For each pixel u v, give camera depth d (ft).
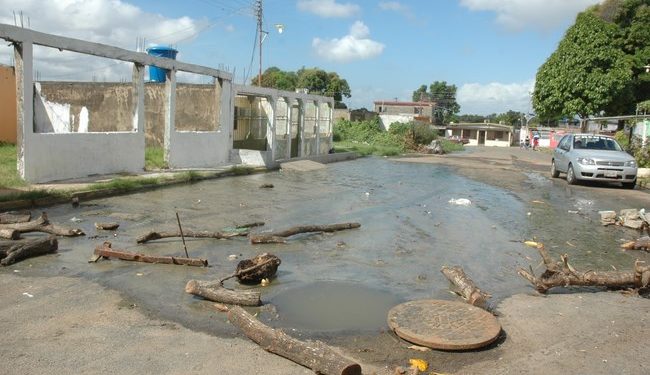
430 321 16.43
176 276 20.77
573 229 34.06
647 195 52.54
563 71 108.47
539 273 23.49
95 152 46.96
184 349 14.28
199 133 60.39
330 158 87.25
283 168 68.08
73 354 13.71
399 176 65.51
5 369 12.75
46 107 74.90
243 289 19.79
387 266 23.56
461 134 274.98
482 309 17.69
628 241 30.71
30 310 16.66
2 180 39.04
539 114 119.85
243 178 56.44
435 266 23.82
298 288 20.13
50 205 35.12
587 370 13.91
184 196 41.42
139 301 17.84
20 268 21.04
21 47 38.42
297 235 28.91
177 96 72.38
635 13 107.76
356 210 38.14
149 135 74.74
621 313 18.39
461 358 14.47
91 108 73.00
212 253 24.50
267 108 69.51
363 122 158.61
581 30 106.42
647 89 110.32
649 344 15.70
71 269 21.13
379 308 18.28
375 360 14.23
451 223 34.58
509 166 90.68
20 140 39.75
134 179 44.68
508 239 30.32
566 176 63.67
